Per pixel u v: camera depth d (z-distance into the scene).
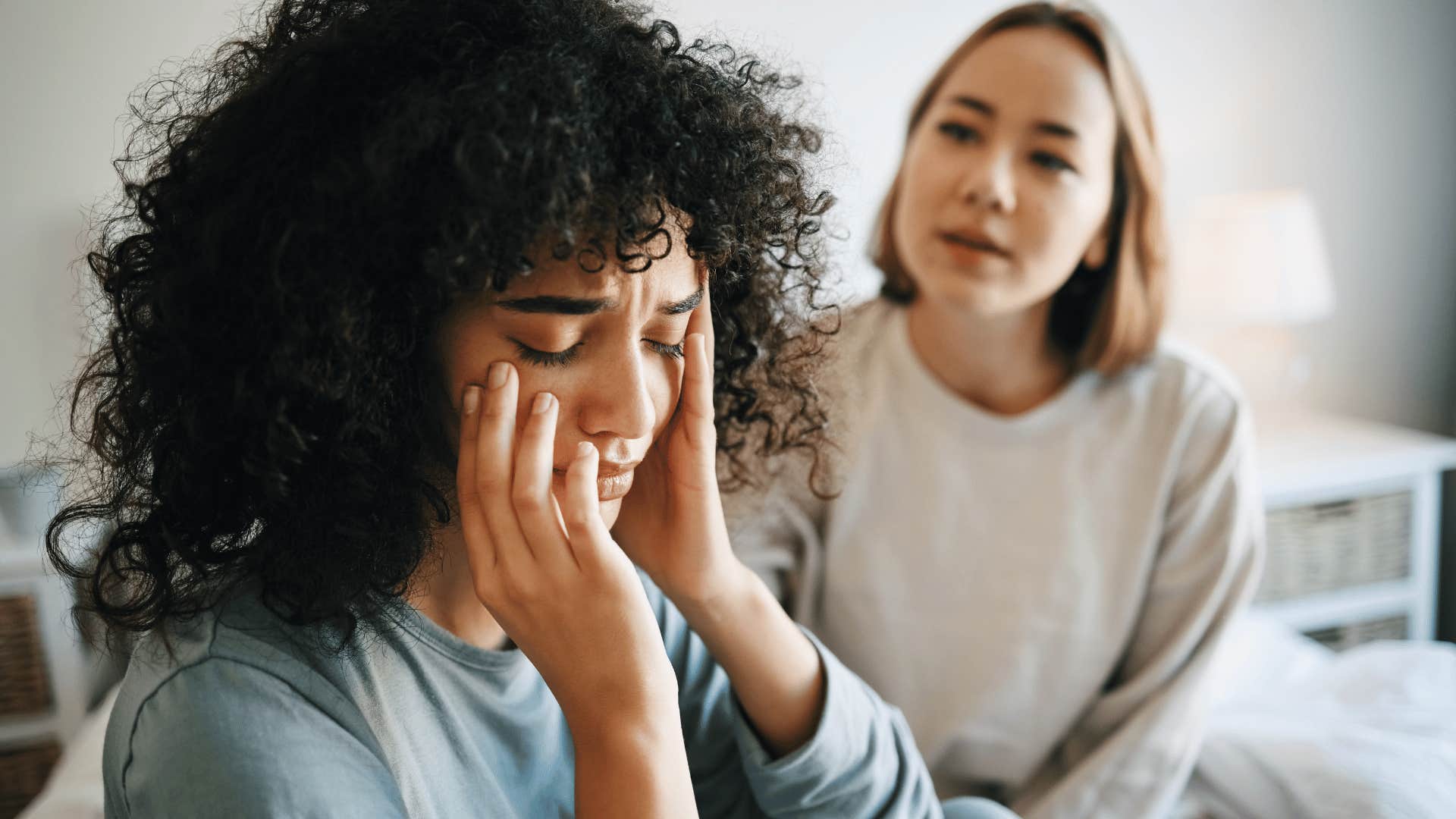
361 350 0.54
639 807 0.58
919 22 2.25
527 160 0.49
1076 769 1.29
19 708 1.78
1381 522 2.15
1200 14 2.42
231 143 0.55
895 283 1.39
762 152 0.61
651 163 0.53
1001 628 1.32
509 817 0.69
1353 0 2.51
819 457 1.02
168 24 1.92
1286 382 2.49
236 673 0.56
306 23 0.60
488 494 0.58
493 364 0.57
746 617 0.78
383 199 0.51
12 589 1.74
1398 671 1.46
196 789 0.53
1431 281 2.68
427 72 0.53
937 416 1.32
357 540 0.58
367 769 0.58
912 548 1.34
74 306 1.94
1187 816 1.31
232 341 0.55
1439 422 2.74
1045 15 1.25
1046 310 1.29
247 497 0.58
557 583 0.59
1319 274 2.26
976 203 1.18
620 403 0.58
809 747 0.80
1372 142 2.58
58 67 1.89
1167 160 2.46
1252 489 1.34
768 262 0.74
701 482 0.72
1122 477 1.33
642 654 0.60
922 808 0.87
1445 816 1.16
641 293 0.56
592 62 0.54
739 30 2.15
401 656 0.64
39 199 1.92
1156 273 1.31
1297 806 1.25
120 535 0.61
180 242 0.57
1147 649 1.37
